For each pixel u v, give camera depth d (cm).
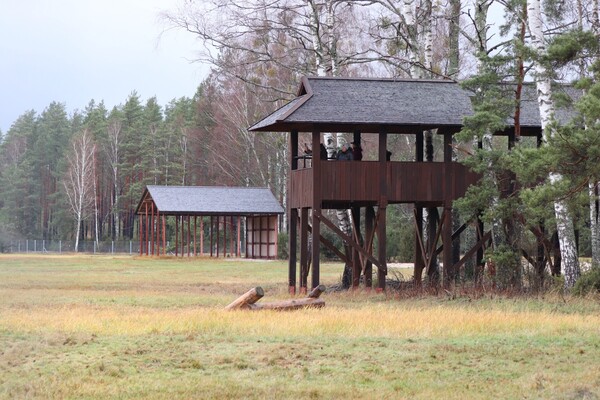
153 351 1783
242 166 9488
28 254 9769
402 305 2991
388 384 1499
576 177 2591
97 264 6712
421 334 2036
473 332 2081
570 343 1902
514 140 3497
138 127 12900
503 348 1834
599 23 3353
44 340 1922
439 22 5175
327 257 7000
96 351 1784
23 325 2194
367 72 6894
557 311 2650
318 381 1522
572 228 3097
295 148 3784
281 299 3344
